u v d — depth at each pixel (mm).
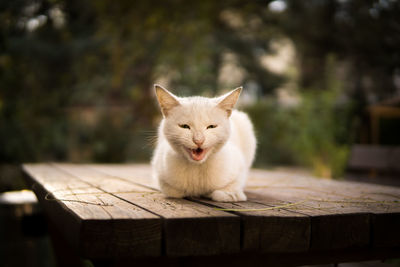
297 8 14703
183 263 1920
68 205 2135
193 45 11695
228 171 2637
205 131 2443
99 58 12234
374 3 11898
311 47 14406
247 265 2027
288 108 11352
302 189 3264
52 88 11961
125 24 10188
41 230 4809
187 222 1769
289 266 2109
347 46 12859
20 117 10102
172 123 2514
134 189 3131
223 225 1823
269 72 16297
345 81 12664
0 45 8633
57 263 4301
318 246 1977
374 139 8523
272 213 2020
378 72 12172
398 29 11445
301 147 8297
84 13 11484
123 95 13656
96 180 3859
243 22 15141
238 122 3367
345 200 2605
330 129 7828
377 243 2088
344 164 7359
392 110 8328
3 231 4633
